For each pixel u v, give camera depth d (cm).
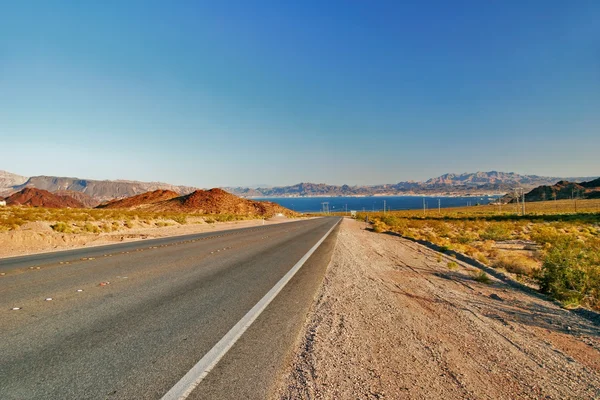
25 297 600
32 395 286
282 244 1698
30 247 1361
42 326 454
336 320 546
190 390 305
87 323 471
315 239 2061
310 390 322
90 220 2739
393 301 707
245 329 473
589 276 956
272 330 476
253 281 800
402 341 478
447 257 1581
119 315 512
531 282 1107
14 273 822
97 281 741
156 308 554
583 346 532
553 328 616
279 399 302
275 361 377
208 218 4278
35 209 3816
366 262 1263
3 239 1343
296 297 673
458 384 364
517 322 633
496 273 1195
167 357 372
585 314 732
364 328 520
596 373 430
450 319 610
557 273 937
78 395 289
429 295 793
